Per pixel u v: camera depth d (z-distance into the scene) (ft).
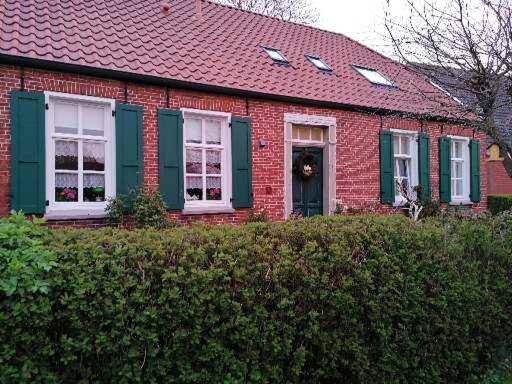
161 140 31.12
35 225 11.19
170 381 10.12
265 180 35.94
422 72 23.81
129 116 29.94
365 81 45.24
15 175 25.94
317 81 41.11
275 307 11.50
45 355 9.27
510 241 17.60
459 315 15.21
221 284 10.71
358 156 41.47
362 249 13.23
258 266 11.28
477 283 15.93
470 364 15.76
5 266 9.32
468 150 50.67
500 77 21.52
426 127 45.85
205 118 33.65
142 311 9.91
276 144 36.58
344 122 40.55
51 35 29.14
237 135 34.35
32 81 26.81
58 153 28.17
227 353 10.57
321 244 12.86
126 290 9.86
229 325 10.58
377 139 42.78
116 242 10.65
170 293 10.04
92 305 9.55
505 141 23.66
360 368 12.69
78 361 9.57
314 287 12.02
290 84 38.37
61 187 28.27
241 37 42.09
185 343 10.23
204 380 10.37
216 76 34.04
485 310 16.19
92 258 9.98
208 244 11.24
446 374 15.25
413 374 14.06
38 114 26.68
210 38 39.14
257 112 35.58
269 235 12.73
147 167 30.81
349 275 12.71
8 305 9.04
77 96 28.19
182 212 31.89
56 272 9.48
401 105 43.57
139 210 28.91
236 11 46.60
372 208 40.14
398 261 13.71
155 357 10.01
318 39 50.34
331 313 12.23
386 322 13.33
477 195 51.03
